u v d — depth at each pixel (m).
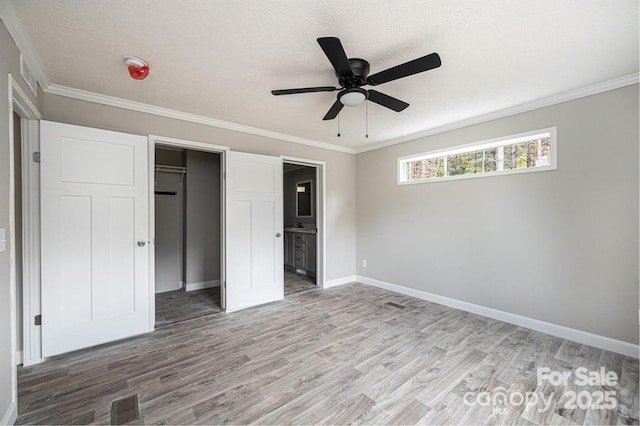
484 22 1.66
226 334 2.77
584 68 2.18
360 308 3.53
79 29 1.72
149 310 2.81
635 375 2.05
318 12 1.58
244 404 1.75
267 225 3.72
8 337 1.57
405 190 4.14
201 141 3.27
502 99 2.76
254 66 2.16
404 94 2.65
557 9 1.55
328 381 1.99
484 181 3.27
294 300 3.87
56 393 1.85
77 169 2.43
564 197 2.68
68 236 2.39
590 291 2.53
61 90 2.48
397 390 1.89
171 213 4.52
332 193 4.64
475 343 2.57
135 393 1.85
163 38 1.82
